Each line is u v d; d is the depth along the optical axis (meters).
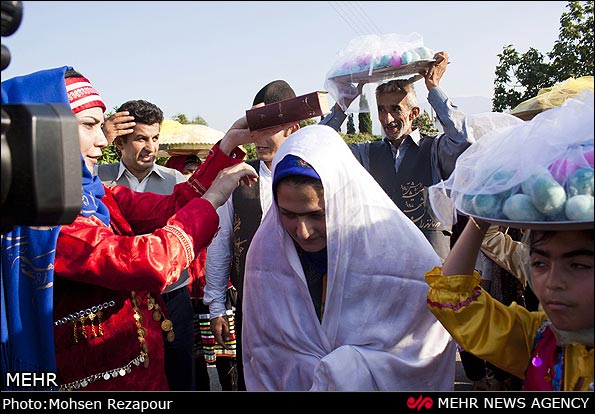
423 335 1.91
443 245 3.29
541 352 1.45
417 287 1.89
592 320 1.27
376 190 1.93
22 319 1.80
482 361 3.08
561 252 1.26
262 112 1.94
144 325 2.01
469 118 1.71
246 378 2.14
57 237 1.81
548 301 1.30
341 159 1.85
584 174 1.17
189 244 1.88
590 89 1.29
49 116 1.12
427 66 3.07
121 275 1.80
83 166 1.97
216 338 3.20
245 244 2.95
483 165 1.36
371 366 1.79
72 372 1.93
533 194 1.20
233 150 2.22
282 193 1.81
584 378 1.34
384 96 3.36
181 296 3.24
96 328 1.93
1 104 1.15
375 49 3.02
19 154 1.11
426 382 1.90
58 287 1.92
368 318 1.88
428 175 3.33
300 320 1.94
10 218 1.15
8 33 1.19
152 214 2.26
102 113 2.09
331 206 1.81
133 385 1.96
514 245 1.92
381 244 1.88
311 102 1.86
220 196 2.03
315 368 1.85
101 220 2.00
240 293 2.97
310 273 2.00
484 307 1.54
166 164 5.05
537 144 1.26
